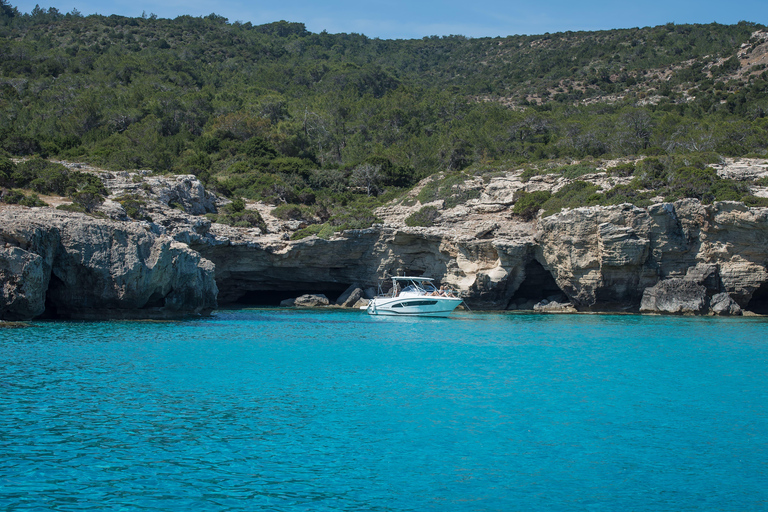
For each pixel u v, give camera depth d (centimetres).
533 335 4253
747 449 1808
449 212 6994
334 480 1545
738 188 5703
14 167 5703
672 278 5756
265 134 10262
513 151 9350
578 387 2564
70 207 4741
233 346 3484
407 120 11744
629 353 3441
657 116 10156
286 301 6888
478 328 4700
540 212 6556
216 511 1353
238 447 1755
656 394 2448
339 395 2370
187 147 9569
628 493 1501
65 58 13538
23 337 3456
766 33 16362
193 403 2194
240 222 6806
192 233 5778
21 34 17762
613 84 16225
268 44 19475
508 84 18488
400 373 2814
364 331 4416
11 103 10225
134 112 10088
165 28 19300
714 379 2733
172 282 4756
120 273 4272
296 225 7262
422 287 6222
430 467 1644
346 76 15275
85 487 1452
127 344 3394
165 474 1547
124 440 1778
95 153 8125
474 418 2086
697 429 1991
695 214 5575
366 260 6831
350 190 9031
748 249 5503
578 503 1442
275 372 2773
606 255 5666
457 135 9719
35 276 3781
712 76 14788
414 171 9431
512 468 1647
